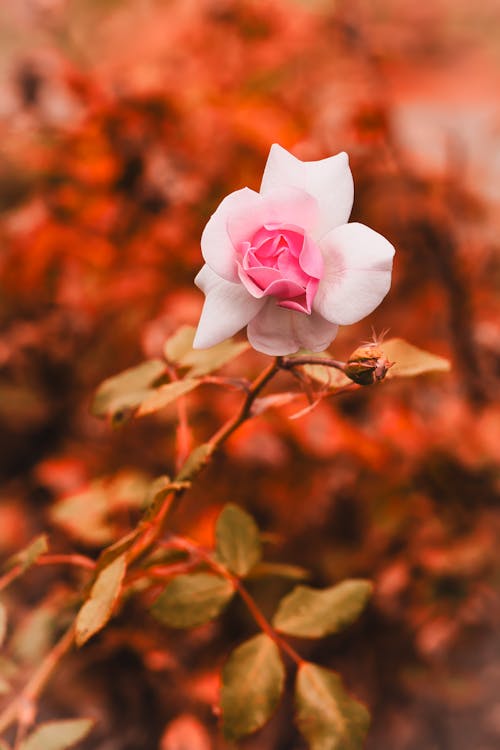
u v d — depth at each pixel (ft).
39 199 4.04
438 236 3.78
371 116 3.89
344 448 3.37
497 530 3.39
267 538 2.61
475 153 4.77
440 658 3.67
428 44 11.53
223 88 4.17
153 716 3.40
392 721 3.64
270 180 2.05
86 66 4.42
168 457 3.67
